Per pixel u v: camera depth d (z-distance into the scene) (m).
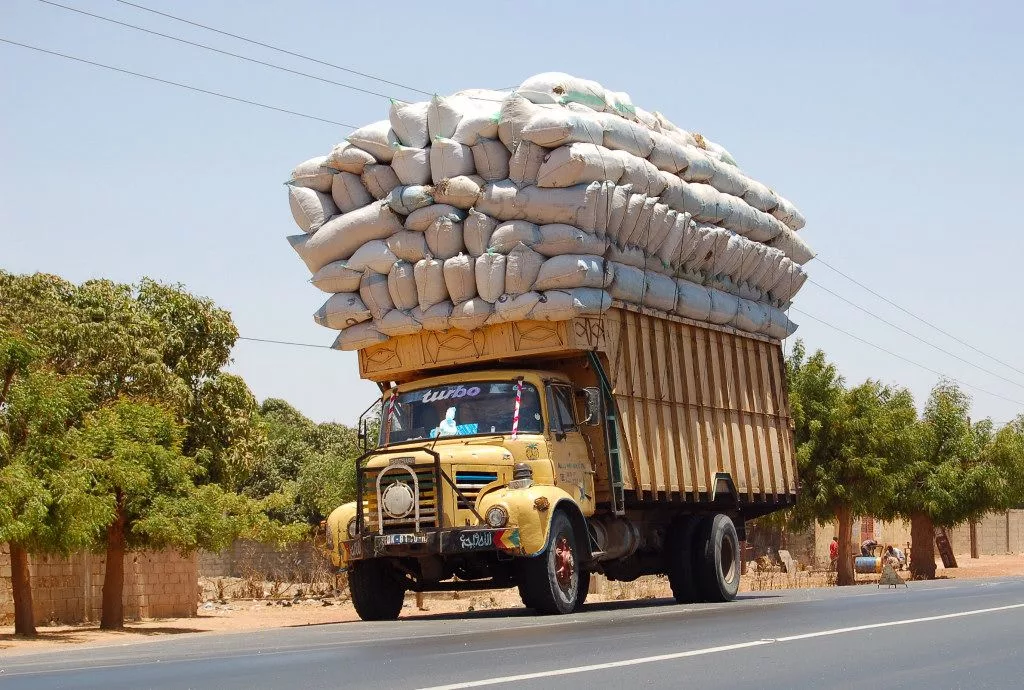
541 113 15.52
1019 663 8.52
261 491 56.50
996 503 38.91
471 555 15.16
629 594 31.59
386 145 16.03
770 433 20.83
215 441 39.31
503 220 15.70
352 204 16.48
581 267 15.42
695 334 18.80
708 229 18.12
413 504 14.57
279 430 63.88
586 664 8.37
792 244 20.83
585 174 15.48
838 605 15.05
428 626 13.24
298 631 14.04
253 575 40.56
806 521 39.31
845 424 37.31
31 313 34.06
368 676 7.99
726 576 19.02
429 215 15.62
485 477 14.84
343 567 15.59
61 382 22.25
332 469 50.91
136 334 36.03
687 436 18.30
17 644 20.97
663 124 18.62
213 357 39.69
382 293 16.19
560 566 14.82
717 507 19.80
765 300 20.70
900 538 57.97
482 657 9.01
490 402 15.67
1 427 21.19
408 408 16.09
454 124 15.85
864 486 37.44
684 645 9.73
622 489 16.41
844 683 7.50
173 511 24.86
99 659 10.80
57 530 21.30
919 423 39.06
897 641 9.92
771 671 8.01
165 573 31.30
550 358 16.53
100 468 22.89
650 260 17.20
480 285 15.59
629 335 17.03
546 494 14.53
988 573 44.03
